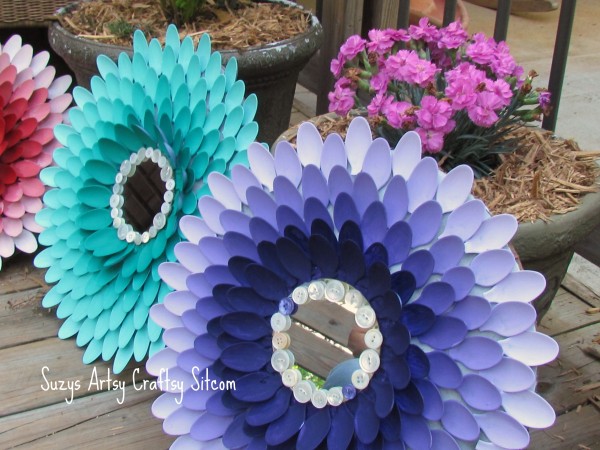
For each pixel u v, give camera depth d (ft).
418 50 4.31
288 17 5.53
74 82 6.76
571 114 8.17
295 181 3.20
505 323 2.79
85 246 4.16
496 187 3.93
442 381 2.84
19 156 4.73
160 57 4.23
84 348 4.30
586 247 4.63
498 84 3.72
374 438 2.86
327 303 3.06
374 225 2.97
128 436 3.72
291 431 3.05
